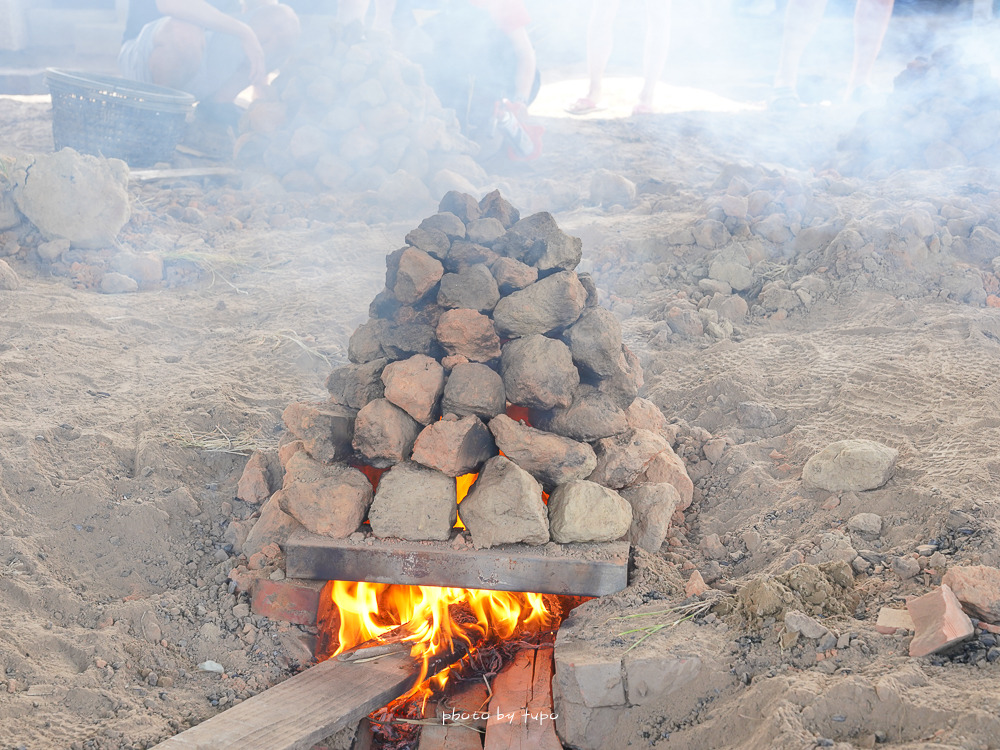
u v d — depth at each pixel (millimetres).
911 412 1832
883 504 1609
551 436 1582
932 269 2359
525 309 1599
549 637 1540
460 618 1607
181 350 2268
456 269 1627
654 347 2254
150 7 3941
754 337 2266
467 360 1603
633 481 1657
